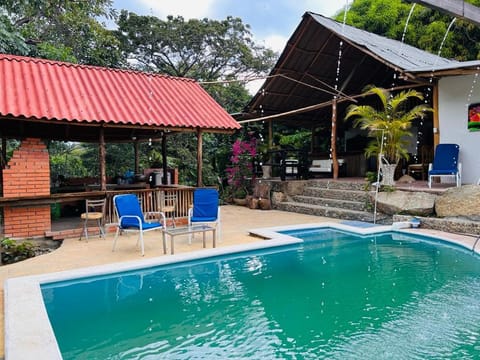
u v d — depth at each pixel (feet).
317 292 16.42
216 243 24.40
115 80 32.94
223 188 52.39
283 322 13.44
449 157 33.09
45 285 16.93
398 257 21.93
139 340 12.22
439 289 16.57
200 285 17.56
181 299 15.81
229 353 11.30
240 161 48.06
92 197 27.17
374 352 11.19
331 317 13.80
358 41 36.52
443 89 35.55
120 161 49.42
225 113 33.53
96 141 40.42
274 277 18.60
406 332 12.50
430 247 24.27
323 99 50.24
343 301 15.33
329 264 20.67
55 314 14.35
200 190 26.17
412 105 45.09
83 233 26.58
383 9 65.67
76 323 13.55
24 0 41.98
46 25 50.08
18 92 25.71
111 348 11.69
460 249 23.45
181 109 31.53
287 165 47.44
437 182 37.45
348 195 36.65
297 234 28.53
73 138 38.99
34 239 25.13
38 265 19.42
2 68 28.25
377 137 35.14
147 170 40.73
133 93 31.65
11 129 34.32
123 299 15.84
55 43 48.39
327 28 37.60
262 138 54.24
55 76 29.89
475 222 25.85
